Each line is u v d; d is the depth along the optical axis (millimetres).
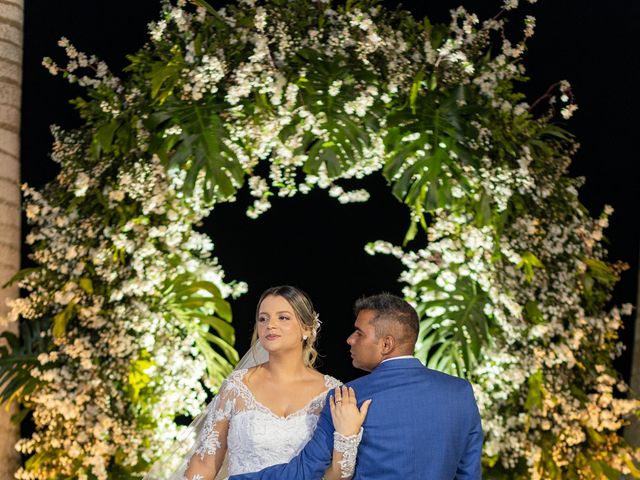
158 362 4062
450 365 4293
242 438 2822
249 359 3326
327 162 4031
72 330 4070
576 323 4289
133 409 4066
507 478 4234
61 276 4125
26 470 3994
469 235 4156
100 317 4016
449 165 4102
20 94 4715
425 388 2553
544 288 4246
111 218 4176
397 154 4145
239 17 4230
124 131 4117
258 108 4113
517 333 4133
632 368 4977
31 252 5406
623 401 4211
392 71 4195
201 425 3338
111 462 4109
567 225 4398
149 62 4316
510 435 4164
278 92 4016
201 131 4027
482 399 4145
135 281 4027
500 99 4301
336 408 2523
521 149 4285
